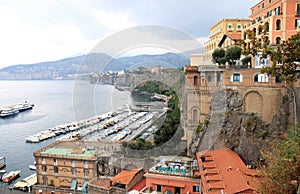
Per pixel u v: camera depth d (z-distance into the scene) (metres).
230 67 30.86
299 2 32.84
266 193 9.57
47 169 33.72
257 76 29.27
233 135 28.73
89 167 28.59
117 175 14.74
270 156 10.52
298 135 10.82
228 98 29.39
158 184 20.83
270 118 28.70
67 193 30.91
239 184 19.05
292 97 28.05
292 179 9.34
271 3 36.31
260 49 13.59
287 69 12.51
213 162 23.70
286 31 33.09
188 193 20.72
